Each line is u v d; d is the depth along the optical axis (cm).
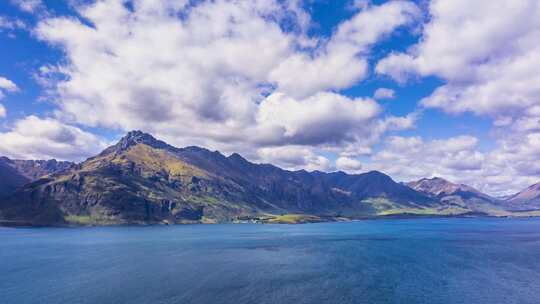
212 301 9331
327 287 10762
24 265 14888
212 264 15038
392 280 11612
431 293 10025
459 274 12512
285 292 10200
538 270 13212
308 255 17850
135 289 10531
